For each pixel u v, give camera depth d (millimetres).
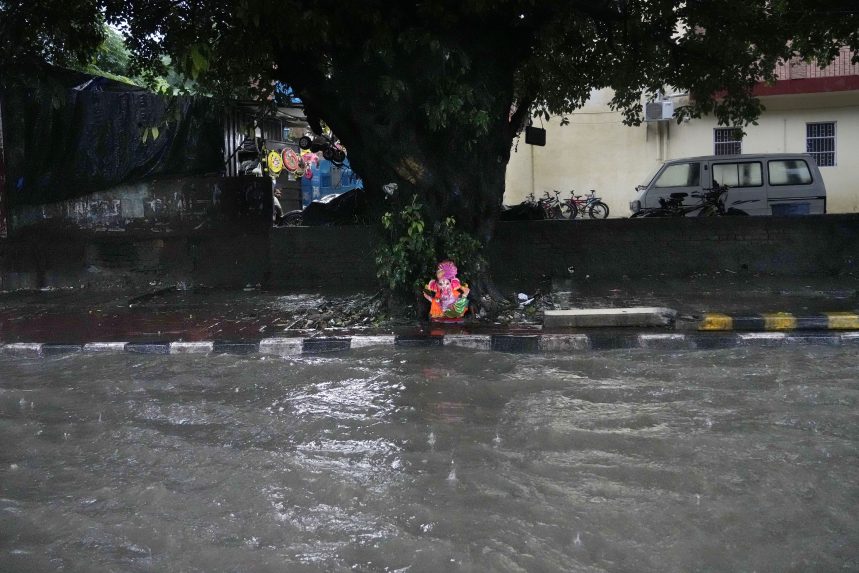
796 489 3963
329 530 3643
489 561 3291
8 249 12406
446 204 8820
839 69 19297
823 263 11359
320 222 13039
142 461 4656
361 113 8508
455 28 8422
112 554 3479
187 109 12117
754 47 12281
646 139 21688
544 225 11789
